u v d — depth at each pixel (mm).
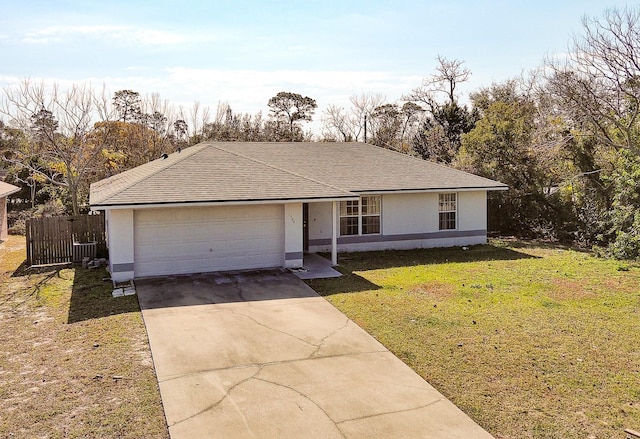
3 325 9047
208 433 5355
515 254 17141
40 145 26281
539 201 22078
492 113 24078
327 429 5461
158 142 35531
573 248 18719
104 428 5434
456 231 18875
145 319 9305
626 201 17047
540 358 7582
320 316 9594
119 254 12336
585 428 5562
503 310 10102
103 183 18328
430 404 6086
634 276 13461
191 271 13211
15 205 28328
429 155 36031
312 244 16719
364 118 48094
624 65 18797
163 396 6203
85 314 9672
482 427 5566
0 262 15750
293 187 13898
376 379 6781
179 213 12930
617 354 7770
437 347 7996
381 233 17609
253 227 13727
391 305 10383
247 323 9133
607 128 20344
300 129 50531
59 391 6332
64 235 15422
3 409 5855
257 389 6430
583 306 10461
